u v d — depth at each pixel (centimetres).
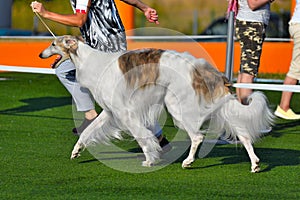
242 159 1042
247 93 1221
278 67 2206
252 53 1251
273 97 1742
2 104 1645
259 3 1216
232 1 1281
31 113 1513
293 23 1391
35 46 2269
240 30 1254
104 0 1033
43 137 1229
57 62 977
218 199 822
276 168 988
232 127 938
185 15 5103
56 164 1000
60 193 842
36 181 900
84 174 939
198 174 945
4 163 1005
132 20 2256
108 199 817
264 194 848
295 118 1471
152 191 854
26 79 2092
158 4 5397
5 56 2309
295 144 1191
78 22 1002
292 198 833
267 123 944
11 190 854
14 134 1257
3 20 2697
